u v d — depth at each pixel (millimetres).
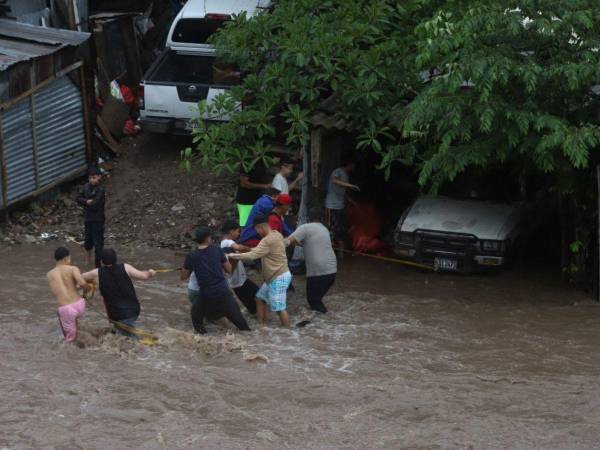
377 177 34500
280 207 26500
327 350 22984
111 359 21656
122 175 36875
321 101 31359
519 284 29125
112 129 38656
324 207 31000
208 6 37344
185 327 24594
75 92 35719
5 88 32312
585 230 27938
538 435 17859
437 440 17562
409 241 29766
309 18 30734
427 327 24969
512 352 23219
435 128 27422
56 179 35094
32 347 22375
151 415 18594
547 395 20062
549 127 24922
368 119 29281
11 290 27219
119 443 17297
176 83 35969
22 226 33125
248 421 18422
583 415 18953
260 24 30484
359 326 24938
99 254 29859
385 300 27234
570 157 24797
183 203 34844
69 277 22516
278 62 30062
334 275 25719
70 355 21828
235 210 34344
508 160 29188
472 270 29406
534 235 31750
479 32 25266
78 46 36594
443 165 26172
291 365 21719
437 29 25125
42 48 34062
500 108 25172
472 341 24000
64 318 22344
